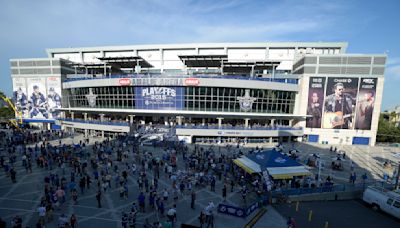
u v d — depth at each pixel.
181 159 28.50
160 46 56.66
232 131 40.66
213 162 25.08
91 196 17.72
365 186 21.72
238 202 17.66
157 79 41.97
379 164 31.84
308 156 34.41
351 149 41.31
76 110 50.75
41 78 54.56
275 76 48.91
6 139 34.31
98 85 45.38
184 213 15.62
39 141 37.47
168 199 17.72
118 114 47.22
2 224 12.29
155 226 12.37
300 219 16.25
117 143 35.78
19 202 16.41
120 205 16.41
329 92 45.34
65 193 18.03
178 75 41.97
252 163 20.47
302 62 46.78
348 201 20.58
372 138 45.22
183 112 42.81
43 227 12.53
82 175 21.33
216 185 20.89
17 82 55.78
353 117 45.28
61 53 62.06
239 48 55.25
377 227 15.84
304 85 46.06
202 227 13.88
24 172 22.44
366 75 44.09
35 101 55.44
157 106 43.62
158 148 33.75
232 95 42.44
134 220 13.13
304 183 21.53
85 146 33.47
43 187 19.05
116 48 58.94
